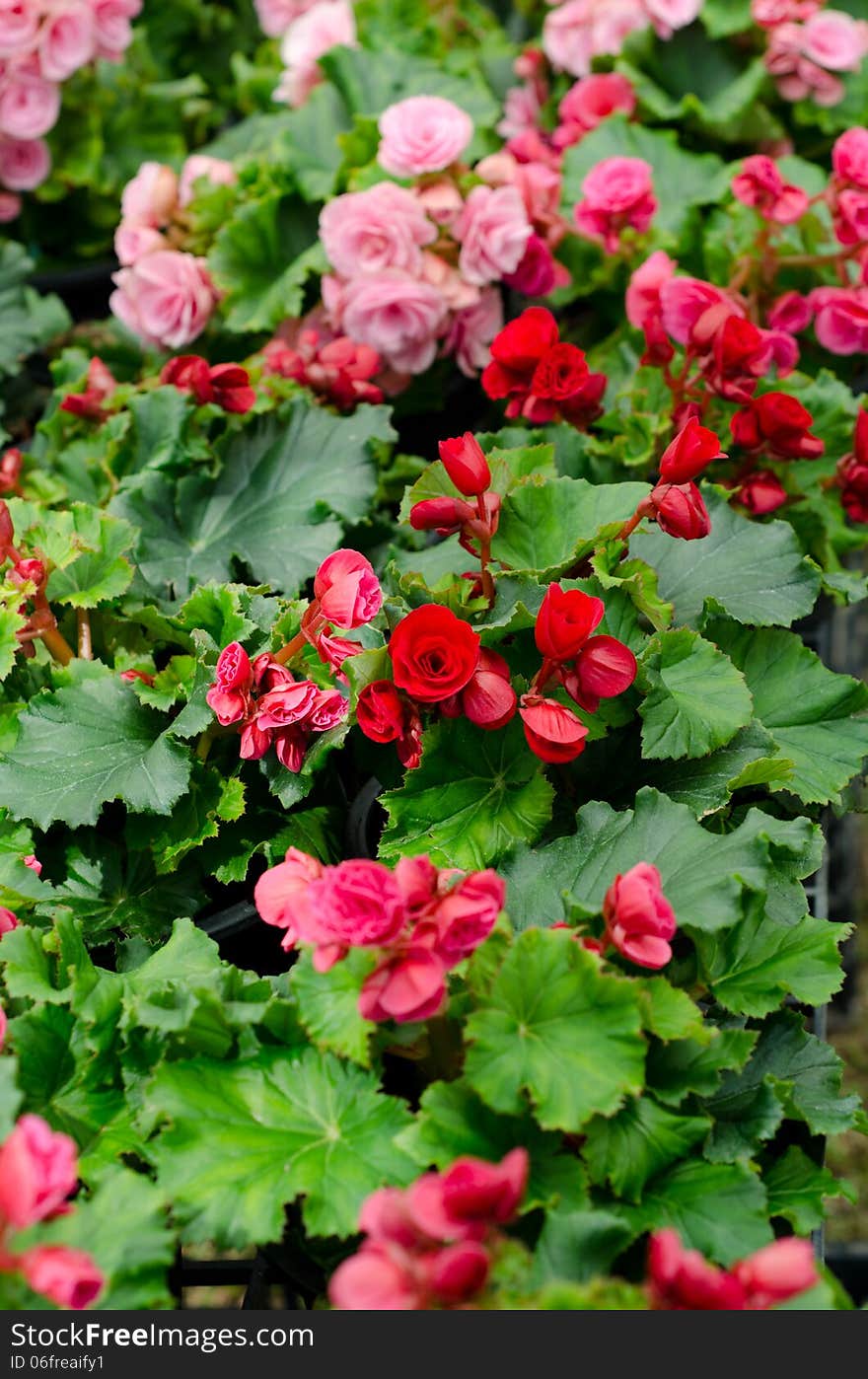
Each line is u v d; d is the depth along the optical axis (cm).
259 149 183
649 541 146
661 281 155
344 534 159
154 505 156
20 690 146
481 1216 114
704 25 188
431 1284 112
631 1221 122
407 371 170
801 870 135
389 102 182
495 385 150
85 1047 129
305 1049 127
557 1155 122
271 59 218
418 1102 130
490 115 184
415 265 166
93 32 183
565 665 133
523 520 144
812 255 168
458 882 122
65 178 192
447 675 131
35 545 147
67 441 166
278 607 143
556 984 124
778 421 147
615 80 187
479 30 218
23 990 128
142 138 202
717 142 190
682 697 136
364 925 119
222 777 140
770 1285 113
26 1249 114
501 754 137
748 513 155
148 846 141
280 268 174
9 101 182
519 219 166
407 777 136
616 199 162
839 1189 126
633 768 140
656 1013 125
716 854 130
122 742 140
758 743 138
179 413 158
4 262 178
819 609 164
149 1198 119
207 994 126
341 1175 123
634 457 158
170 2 227
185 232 176
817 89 187
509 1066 122
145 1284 118
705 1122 124
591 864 132
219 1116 125
